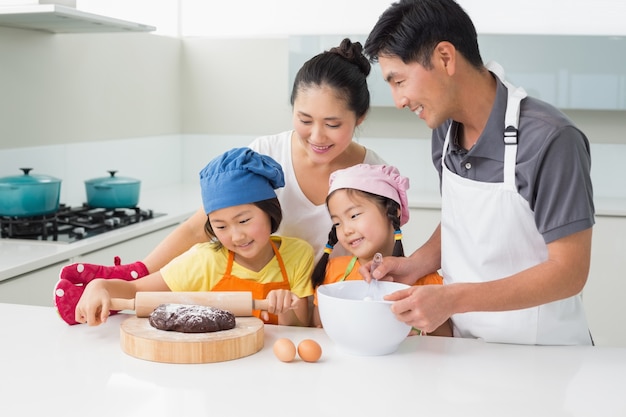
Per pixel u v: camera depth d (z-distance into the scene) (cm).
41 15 263
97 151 368
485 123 154
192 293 152
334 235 183
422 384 126
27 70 312
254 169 166
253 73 438
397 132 419
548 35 363
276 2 427
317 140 173
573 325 161
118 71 382
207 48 443
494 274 159
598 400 120
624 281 354
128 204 324
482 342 153
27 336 150
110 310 153
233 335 138
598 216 352
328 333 142
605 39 358
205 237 190
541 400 120
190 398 118
